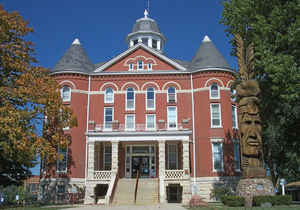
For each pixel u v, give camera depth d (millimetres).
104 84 38156
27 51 27344
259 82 26328
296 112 26828
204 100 36219
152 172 36000
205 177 34125
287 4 23750
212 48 38656
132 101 37719
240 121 22562
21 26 26422
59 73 37281
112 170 32125
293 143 31625
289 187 49094
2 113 22500
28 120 24031
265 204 19391
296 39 21922
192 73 37625
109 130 36375
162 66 38625
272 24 23609
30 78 25266
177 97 37312
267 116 29984
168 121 36812
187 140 32438
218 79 36594
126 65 38938
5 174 28422
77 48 39875
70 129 35719
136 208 21891
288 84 21500
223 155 34562
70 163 34688
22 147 22172
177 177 31422
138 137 32875
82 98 37250
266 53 23062
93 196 31172
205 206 22156
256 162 21672
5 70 25734
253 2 25500
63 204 31000
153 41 49344
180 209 20672
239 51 25016
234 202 20328
